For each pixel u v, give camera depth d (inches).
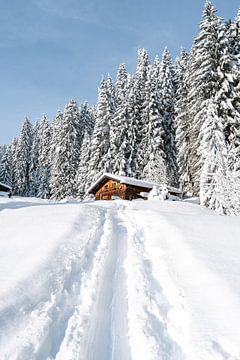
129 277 295.1
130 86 2491.4
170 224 528.4
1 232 450.3
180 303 244.4
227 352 183.0
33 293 229.9
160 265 334.0
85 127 2620.6
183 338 199.2
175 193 1530.5
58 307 222.1
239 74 1146.7
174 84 2074.3
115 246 411.2
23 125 2965.1
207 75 1159.0
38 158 2962.6
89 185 1814.7
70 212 598.9
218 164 904.9
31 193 2699.3
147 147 1772.9
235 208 820.0
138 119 1907.0
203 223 554.3
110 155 1764.3
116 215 690.8
